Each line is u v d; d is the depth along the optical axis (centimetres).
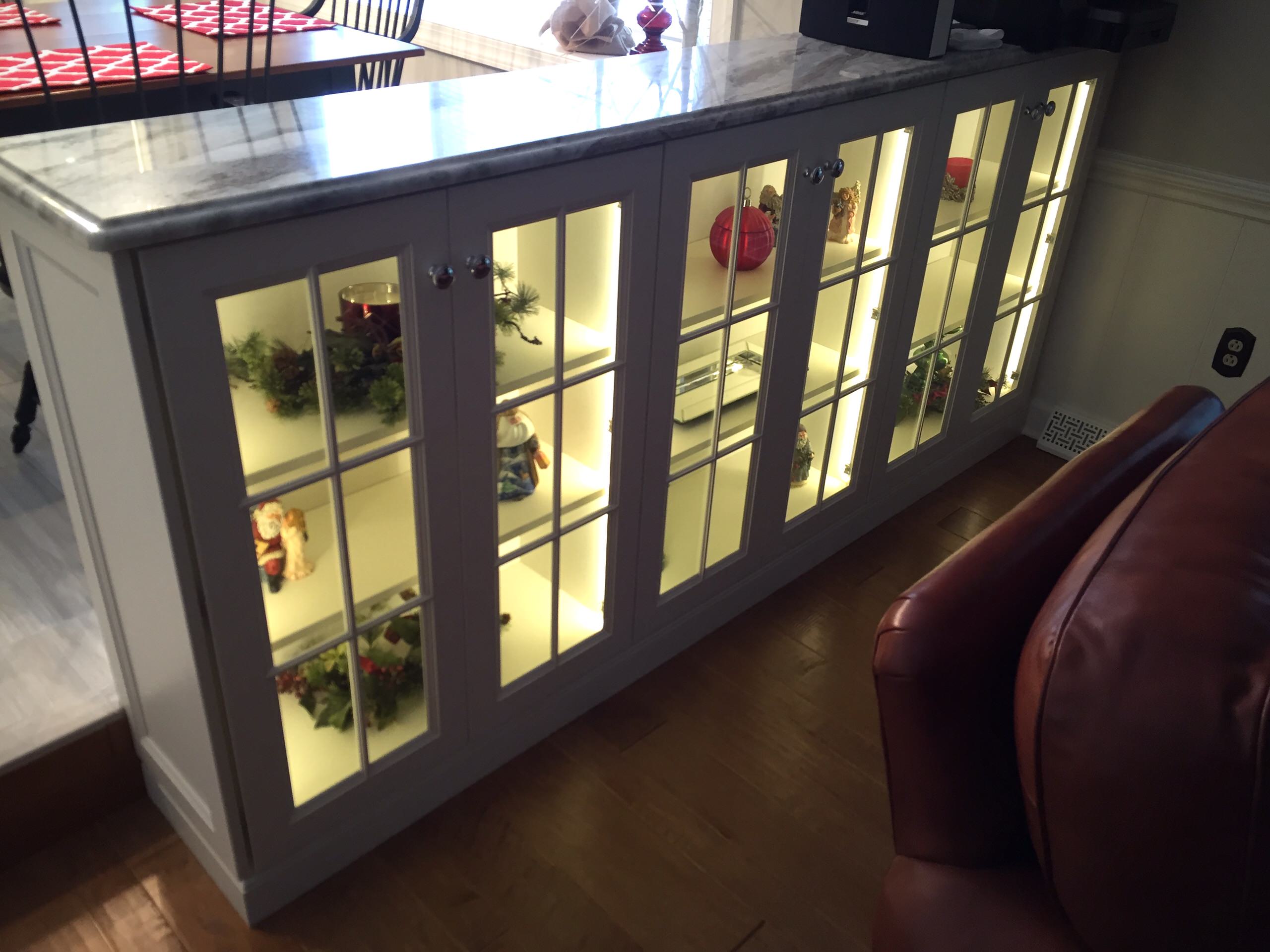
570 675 183
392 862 162
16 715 159
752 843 168
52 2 250
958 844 100
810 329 193
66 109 202
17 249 119
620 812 172
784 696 199
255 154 118
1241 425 103
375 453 131
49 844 160
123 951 146
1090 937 86
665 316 161
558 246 140
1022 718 84
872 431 228
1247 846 75
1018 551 100
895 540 246
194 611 121
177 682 133
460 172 121
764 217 173
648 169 145
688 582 201
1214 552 82
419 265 124
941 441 255
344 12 297
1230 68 228
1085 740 79
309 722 146
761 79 171
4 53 204
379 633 147
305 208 108
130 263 100
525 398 146
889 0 190
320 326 118
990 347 262
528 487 161
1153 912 81
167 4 260
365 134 129
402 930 151
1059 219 254
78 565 195
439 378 133
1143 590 81
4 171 110
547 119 141
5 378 252
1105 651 79
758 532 211
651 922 154
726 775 180
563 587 177
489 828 168
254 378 117
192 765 143
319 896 155
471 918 153
